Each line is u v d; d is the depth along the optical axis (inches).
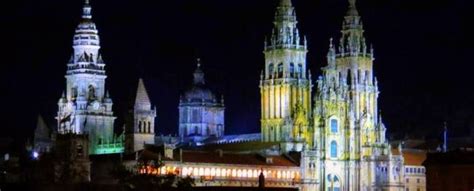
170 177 7824.8
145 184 7741.1
